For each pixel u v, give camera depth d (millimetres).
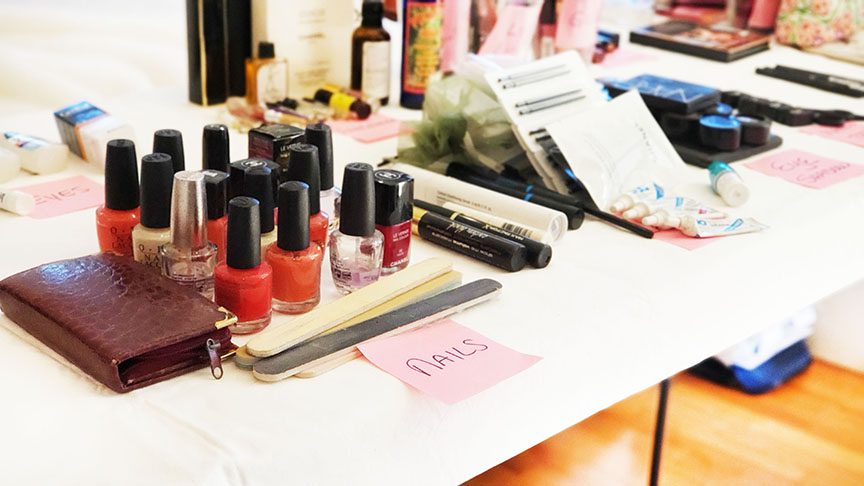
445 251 813
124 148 694
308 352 610
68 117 971
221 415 561
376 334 645
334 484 557
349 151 1044
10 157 908
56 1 1584
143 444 531
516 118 937
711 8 1776
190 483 504
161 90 1255
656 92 1110
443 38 1218
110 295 619
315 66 1205
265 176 675
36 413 552
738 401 1414
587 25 1354
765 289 859
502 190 895
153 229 678
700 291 790
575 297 745
